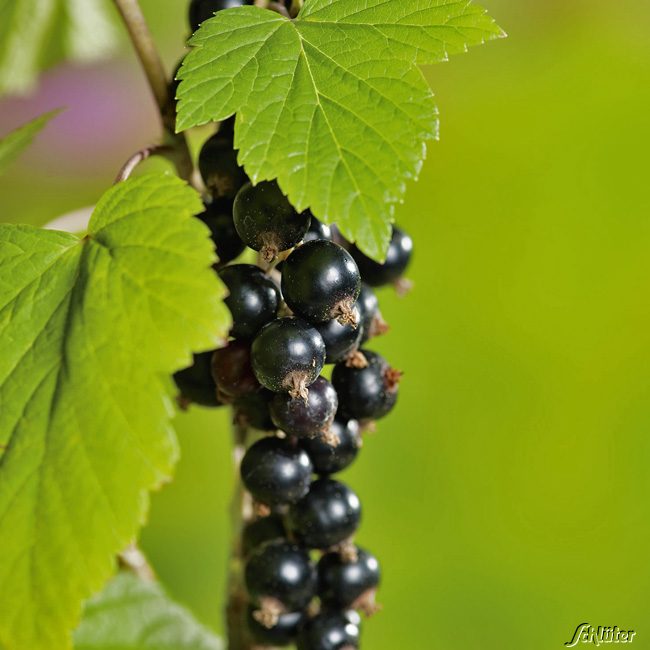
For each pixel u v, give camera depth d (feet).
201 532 2.67
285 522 1.86
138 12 1.86
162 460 1.73
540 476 2.80
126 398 1.74
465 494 2.75
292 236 1.76
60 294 1.77
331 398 1.78
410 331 2.87
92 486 1.74
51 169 3.14
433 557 2.67
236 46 1.78
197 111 1.76
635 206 3.02
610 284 2.96
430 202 3.05
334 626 1.85
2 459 1.75
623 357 2.89
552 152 3.10
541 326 2.93
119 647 2.00
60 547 1.74
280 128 1.76
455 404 2.83
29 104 3.16
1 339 1.77
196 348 1.73
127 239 1.76
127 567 2.02
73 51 2.19
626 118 3.11
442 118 3.16
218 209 1.82
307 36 1.79
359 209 1.74
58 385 1.75
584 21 3.24
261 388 1.79
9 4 2.15
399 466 2.74
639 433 2.84
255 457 1.81
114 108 3.21
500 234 3.01
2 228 1.79
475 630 2.60
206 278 1.74
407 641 2.57
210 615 2.59
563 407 2.86
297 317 1.77
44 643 1.74
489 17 1.79
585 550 2.72
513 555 2.71
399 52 1.78
